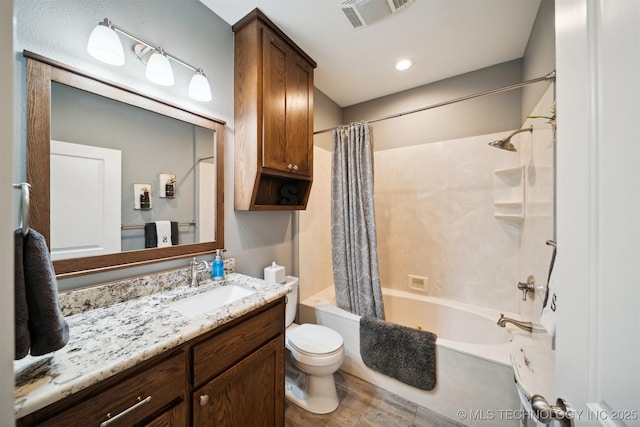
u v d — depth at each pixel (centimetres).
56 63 87
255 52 144
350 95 248
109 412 62
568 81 51
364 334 170
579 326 46
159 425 72
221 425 91
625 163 36
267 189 183
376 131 252
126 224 108
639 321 33
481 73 201
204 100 131
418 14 144
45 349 59
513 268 189
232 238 156
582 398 44
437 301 213
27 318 57
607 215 40
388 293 235
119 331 78
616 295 37
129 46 108
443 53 182
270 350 113
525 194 167
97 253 99
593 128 43
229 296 133
